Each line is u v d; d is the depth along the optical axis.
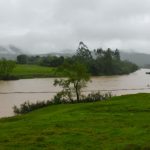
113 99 50.69
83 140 25.62
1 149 24.02
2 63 177.75
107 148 23.09
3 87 128.88
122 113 38.03
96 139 25.83
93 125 31.28
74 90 69.00
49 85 136.00
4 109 71.31
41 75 199.12
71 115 38.00
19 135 28.38
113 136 26.61
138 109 39.72
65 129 29.86
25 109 63.72
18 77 185.88
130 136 26.33
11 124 34.59
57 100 66.06
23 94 100.25
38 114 44.88
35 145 24.73
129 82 155.75
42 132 28.84
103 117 35.69
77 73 66.25
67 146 24.17
